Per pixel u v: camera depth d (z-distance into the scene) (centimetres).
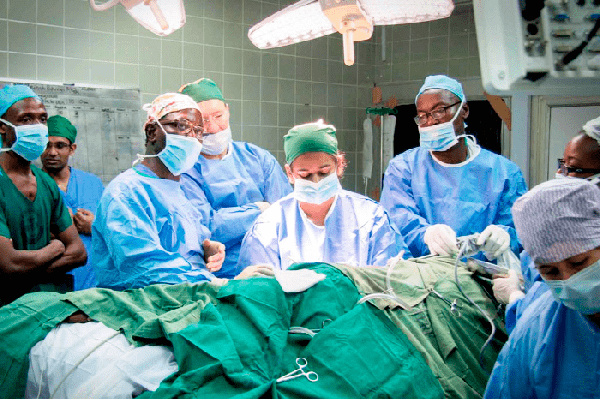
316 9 159
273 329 132
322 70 449
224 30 403
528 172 200
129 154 365
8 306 140
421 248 206
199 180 245
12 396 128
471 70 421
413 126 458
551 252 103
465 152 223
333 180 183
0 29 333
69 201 289
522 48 99
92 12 357
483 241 167
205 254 196
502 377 115
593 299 103
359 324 136
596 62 100
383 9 156
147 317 137
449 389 136
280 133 434
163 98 189
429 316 152
